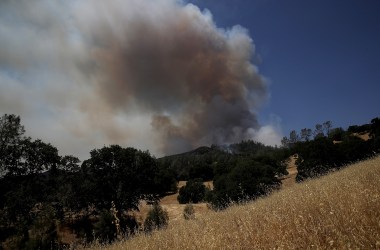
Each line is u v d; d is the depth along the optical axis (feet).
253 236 16.30
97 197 176.35
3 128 163.94
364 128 391.65
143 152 210.38
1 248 102.01
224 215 28.78
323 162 159.74
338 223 13.74
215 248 15.94
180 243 19.67
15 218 138.62
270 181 125.90
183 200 258.98
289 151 357.20
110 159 191.01
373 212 13.85
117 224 29.73
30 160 169.89
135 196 190.80
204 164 407.44
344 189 20.63
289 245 12.91
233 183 126.62
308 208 18.31
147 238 24.91
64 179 178.60
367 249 10.98
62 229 139.74
